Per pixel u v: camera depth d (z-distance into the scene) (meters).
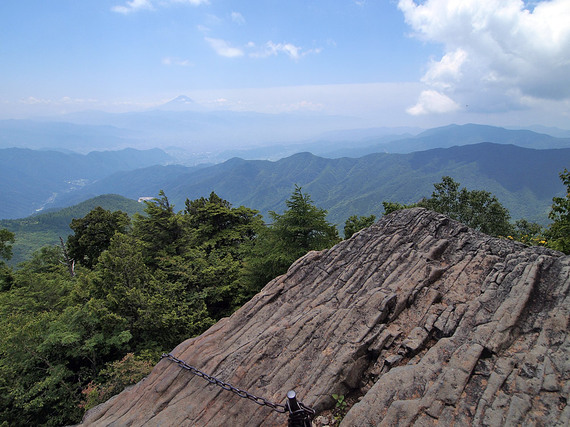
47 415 13.89
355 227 31.95
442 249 8.89
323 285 8.95
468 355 5.69
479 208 28.25
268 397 6.20
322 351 6.81
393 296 7.34
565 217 15.38
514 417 4.60
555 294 6.58
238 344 7.72
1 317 21.00
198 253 24.02
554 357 5.34
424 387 5.50
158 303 16.59
